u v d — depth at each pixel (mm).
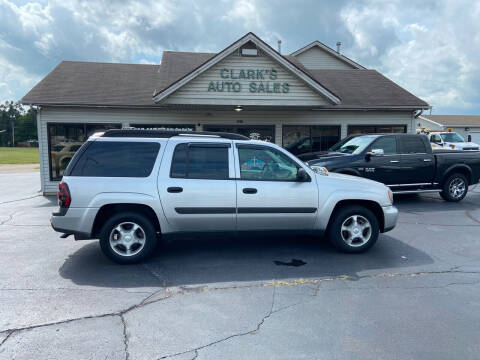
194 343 2910
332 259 4996
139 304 3604
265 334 3049
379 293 3881
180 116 12375
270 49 10703
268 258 5039
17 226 7078
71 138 11758
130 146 4766
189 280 4234
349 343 2914
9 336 2992
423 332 3086
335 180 5160
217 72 10812
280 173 5020
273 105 11133
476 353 2781
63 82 12648
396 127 13617
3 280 4230
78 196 4527
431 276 4375
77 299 3711
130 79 13656
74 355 2732
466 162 9461
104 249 4656
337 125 13289
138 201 4594
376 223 5219
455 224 7090
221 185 4777
